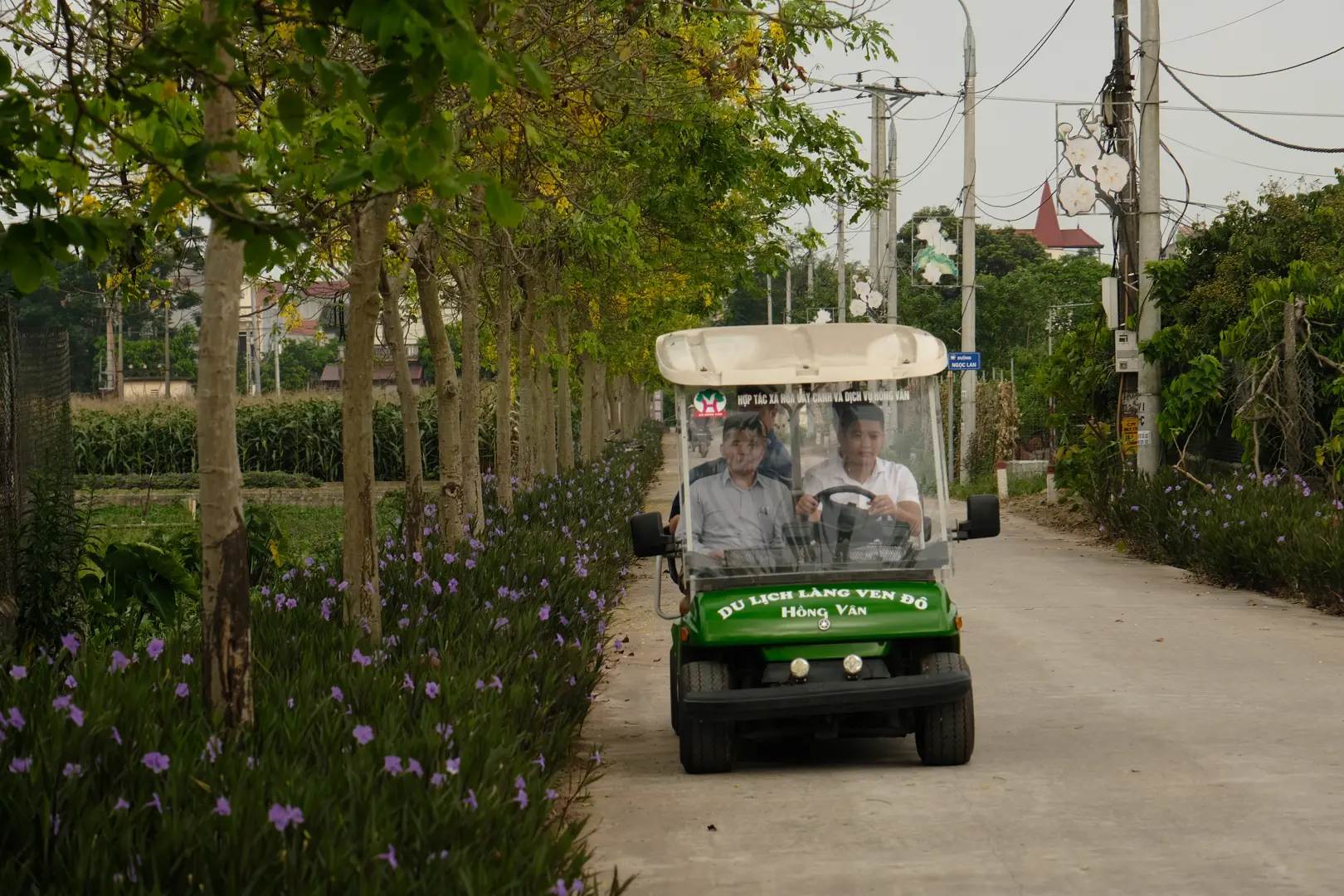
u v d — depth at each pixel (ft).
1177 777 28.78
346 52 30.07
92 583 38.60
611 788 28.99
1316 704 36.01
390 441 147.23
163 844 16.05
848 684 28.66
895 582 30.42
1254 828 24.89
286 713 21.63
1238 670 41.09
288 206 22.80
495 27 23.44
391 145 17.48
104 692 21.33
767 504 30.78
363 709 23.72
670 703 39.40
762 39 44.01
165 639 32.71
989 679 40.78
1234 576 61.46
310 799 17.63
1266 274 79.20
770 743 34.14
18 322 37.24
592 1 37.11
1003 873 22.61
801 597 29.91
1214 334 78.79
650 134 51.75
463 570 39.78
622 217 48.85
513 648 32.09
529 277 73.05
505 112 35.40
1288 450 67.46
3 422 35.17
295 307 44.80
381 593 36.88
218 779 18.39
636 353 120.06
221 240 22.38
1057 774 29.27
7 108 18.12
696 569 30.60
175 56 18.56
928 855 23.67
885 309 161.17
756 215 70.44
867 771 30.22
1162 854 23.47
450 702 24.03
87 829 16.55
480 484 57.06
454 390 48.93
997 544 82.02
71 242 17.26
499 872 16.92
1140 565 70.85
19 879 15.52
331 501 118.73
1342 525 55.77
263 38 30.12
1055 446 122.21
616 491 91.61
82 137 19.26
